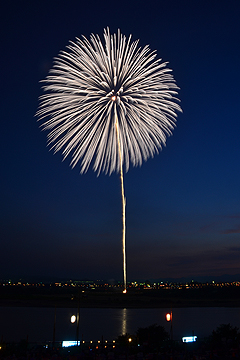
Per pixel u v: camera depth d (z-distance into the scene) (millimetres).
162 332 47812
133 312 144125
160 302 192375
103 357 36344
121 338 46875
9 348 40094
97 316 125562
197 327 93625
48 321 107000
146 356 36688
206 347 41906
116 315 130375
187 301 198375
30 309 152500
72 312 141125
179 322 106938
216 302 194125
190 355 37125
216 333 48500
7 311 140750
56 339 70812
